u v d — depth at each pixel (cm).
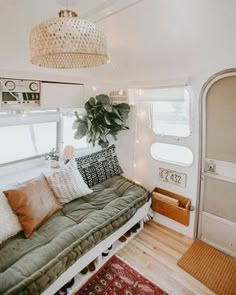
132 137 285
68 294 173
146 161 277
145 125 269
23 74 207
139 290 180
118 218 203
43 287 136
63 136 271
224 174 214
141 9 160
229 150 207
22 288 126
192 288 184
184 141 237
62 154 250
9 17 153
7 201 182
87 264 178
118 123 254
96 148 301
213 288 184
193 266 206
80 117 263
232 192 213
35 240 170
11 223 174
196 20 158
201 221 239
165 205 254
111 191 250
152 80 244
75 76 252
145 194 250
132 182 273
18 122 222
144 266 205
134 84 262
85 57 133
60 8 157
